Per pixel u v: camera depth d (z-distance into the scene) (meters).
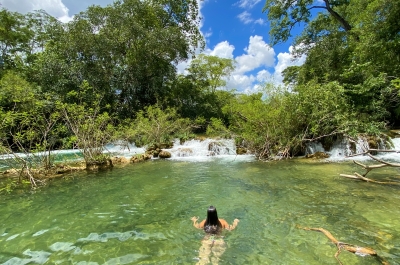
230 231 4.49
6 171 10.57
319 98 12.60
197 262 3.48
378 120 14.66
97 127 12.62
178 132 20.72
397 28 13.09
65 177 9.80
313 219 4.89
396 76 13.21
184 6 28.30
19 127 10.94
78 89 21.97
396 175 8.03
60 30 24.08
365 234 4.16
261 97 15.35
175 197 6.82
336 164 10.44
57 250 4.00
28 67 25.05
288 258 3.52
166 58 27.22
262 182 8.06
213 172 10.12
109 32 23.64
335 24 21.47
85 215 5.61
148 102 27.34
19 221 5.35
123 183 8.61
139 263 3.51
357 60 16.48
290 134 13.62
